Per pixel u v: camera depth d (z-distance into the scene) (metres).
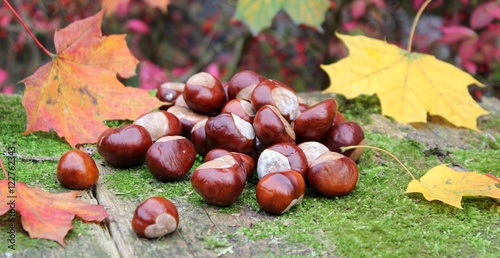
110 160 0.77
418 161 0.81
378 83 0.87
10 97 0.93
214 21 1.35
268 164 0.73
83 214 0.68
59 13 1.21
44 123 0.80
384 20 1.25
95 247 0.66
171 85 0.87
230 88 0.81
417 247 0.67
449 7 1.16
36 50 1.28
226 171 0.70
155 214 0.66
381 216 0.71
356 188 0.75
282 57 1.32
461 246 0.67
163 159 0.74
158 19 1.41
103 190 0.74
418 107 0.87
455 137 0.88
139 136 0.77
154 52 1.43
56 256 0.65
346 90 0.87
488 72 1.16
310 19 0.91
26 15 1.18
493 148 0.85
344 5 1.20
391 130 0.88
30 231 0.65
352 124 0.78
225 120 0.76
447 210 0.72
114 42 0.84
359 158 0.81
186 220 0.69
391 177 0.77
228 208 0.71
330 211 0.71
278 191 0.70
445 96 0.87
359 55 0.88
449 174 0.74
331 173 0.73
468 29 1.06
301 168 0.73
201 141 0.78
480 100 0.98
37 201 0.68
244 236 0.68
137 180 0.75
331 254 0.66
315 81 1.32
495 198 0.74
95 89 0.83
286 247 0.67
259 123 0.74
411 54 0.89
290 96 0.77
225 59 1.37
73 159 0.73
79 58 0.82
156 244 0.66
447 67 0.88
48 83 0.81
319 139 0.77
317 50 1.30
